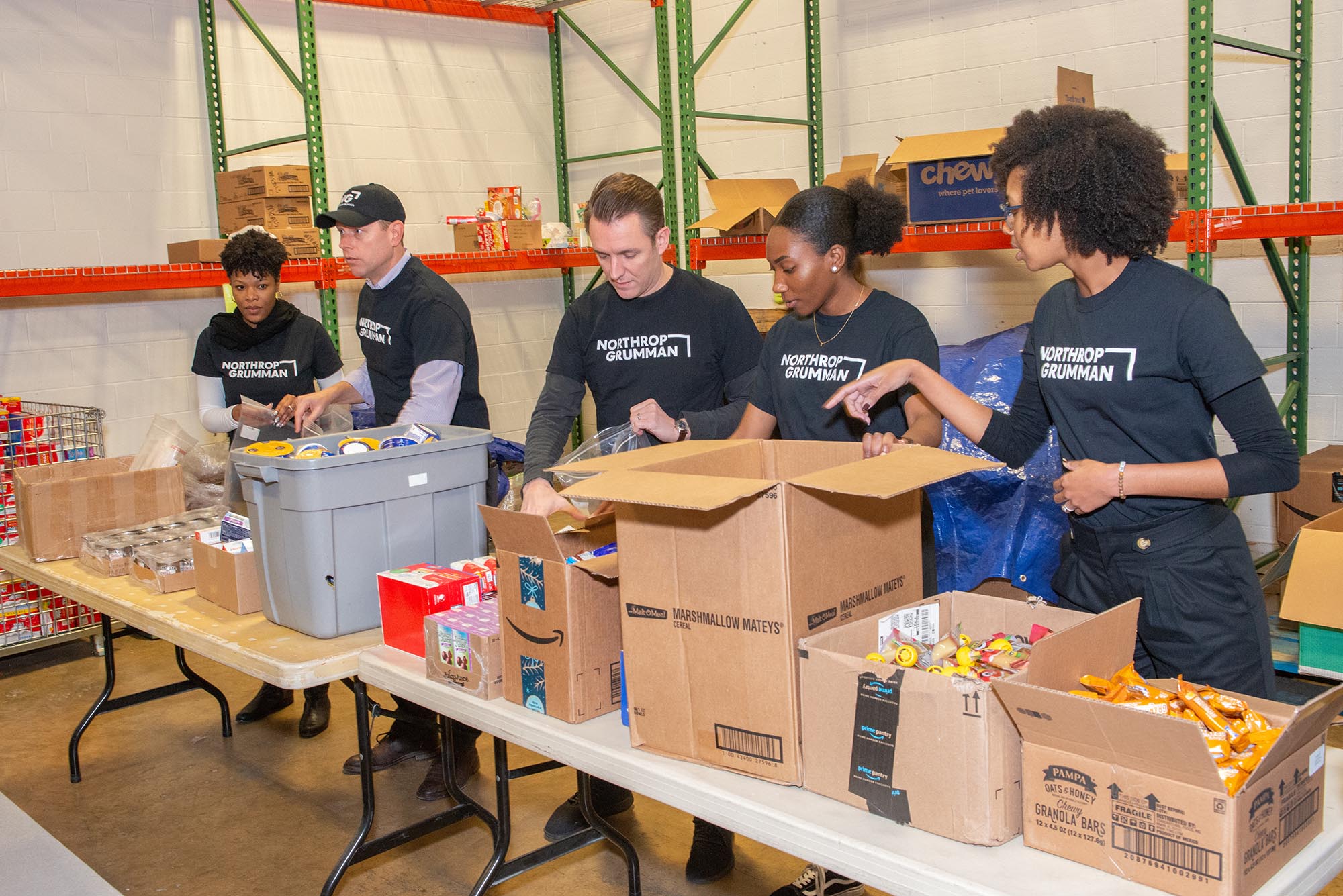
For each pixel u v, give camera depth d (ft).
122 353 14.93
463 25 18.62
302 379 11.76
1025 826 3.70
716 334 7.75
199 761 10.17
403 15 17.87
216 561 6.97
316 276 14.94
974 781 3.66
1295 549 8.00
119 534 8.36
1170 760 3.26
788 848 3.98
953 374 9.51
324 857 8.38
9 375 14.02
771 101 16.69
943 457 4.43
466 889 7.89
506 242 16.92
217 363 11.62
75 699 11.75
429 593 5.82
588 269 19.88
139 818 9.09
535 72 19.66
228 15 15.89
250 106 16.24
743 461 5.31
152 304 15.15
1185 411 4.87
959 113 14.67
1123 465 4.81
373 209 8.36
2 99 13.89
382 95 17.76
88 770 10.03
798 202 6.23
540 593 4.97
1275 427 4.62
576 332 7.95
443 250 18.71
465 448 6.84
